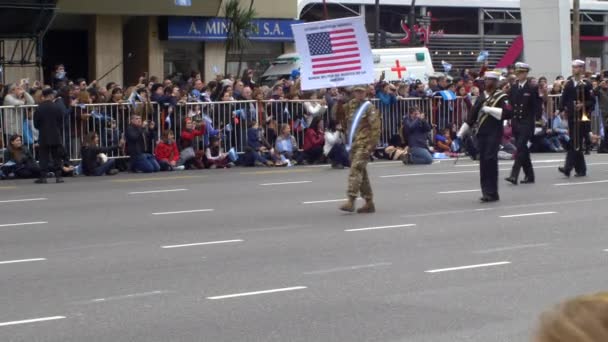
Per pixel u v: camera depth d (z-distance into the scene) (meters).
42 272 9.95
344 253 10.98
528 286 9.11
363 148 14.16
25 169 20.58
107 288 9.11
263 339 7.16
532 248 11.26
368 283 9.29
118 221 13.70
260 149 23.58
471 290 8.94
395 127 25.58
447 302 8.44
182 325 7.62
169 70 33.59
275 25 35.09
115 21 32.56
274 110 24.14
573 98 19.19
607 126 26.75
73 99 21.98
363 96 14.25
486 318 7.84
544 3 31.91
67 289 9.08
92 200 16.28
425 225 13.12
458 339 7.17
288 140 23.84
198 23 33.38
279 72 33.03
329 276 9.65
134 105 22.45
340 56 16.84
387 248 11.31
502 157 25.44
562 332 1.82
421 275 9.69
